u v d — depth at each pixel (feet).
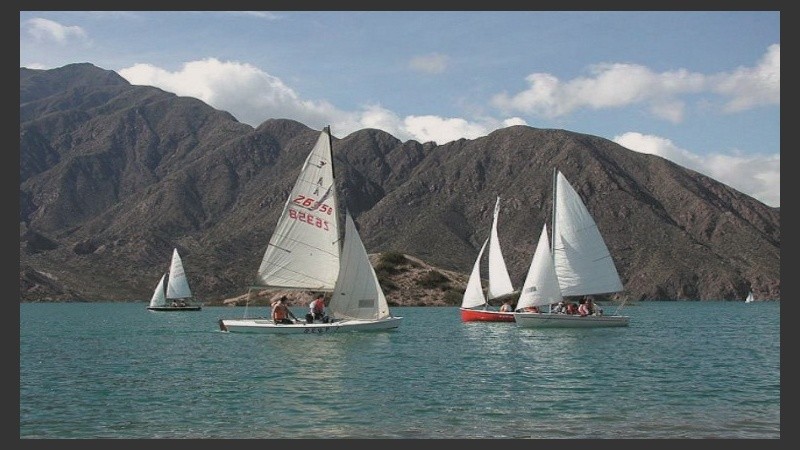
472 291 234.99
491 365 116.47
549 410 79.05
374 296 163.63
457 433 68.54
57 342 169.68
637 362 121.90
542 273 191.31
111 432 68.80
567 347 148.25
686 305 598.75
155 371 108.88
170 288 435.94
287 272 162.20
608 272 194.29
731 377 103.96
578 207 193.26
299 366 112.98
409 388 92.68
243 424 71.97
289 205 162.09
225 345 146.82
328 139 162.71
